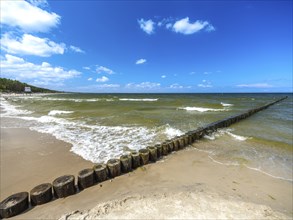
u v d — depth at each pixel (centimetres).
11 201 353
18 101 4147
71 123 1315
